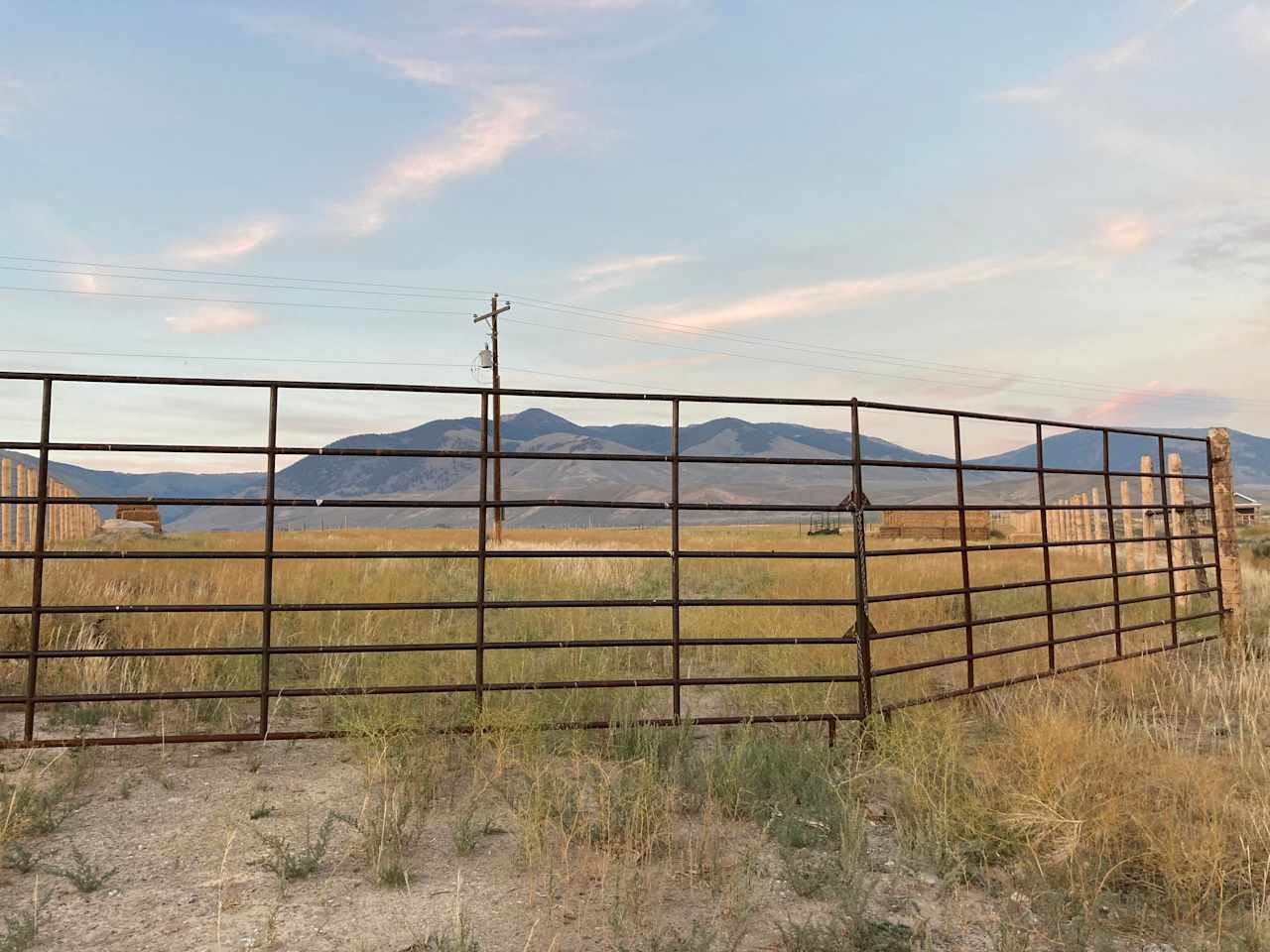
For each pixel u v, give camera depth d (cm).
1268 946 350
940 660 706
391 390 615
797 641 642
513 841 452
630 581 1769
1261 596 1475
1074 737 538
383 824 446
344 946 338
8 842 434
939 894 401
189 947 336
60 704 699
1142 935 368
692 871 415
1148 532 1806
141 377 598
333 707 687
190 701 716
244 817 482
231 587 1373
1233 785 509
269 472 599
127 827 466
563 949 337
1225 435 1085
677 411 641
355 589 1406
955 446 738
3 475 1967
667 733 614
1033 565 2389
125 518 4309
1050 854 435
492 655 885
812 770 554
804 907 384
